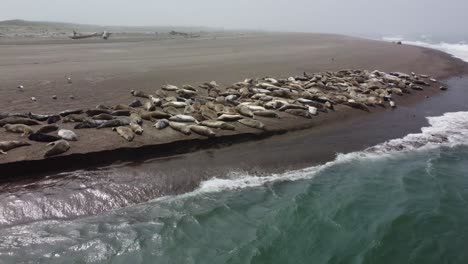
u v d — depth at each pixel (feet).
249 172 31.48
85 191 26.32
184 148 33.94
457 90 66.03
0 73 61.36
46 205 24.49
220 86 56.54
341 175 32.27
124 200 26.20
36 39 151.02
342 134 41.19
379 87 59.72
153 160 31.68
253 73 68.90
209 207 26.30
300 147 36.96
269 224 24.85
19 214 23.52
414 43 197.16
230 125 37.76
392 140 40.60
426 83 67.05
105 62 80.28
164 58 90.27
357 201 28.14
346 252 22.71
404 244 23.70
